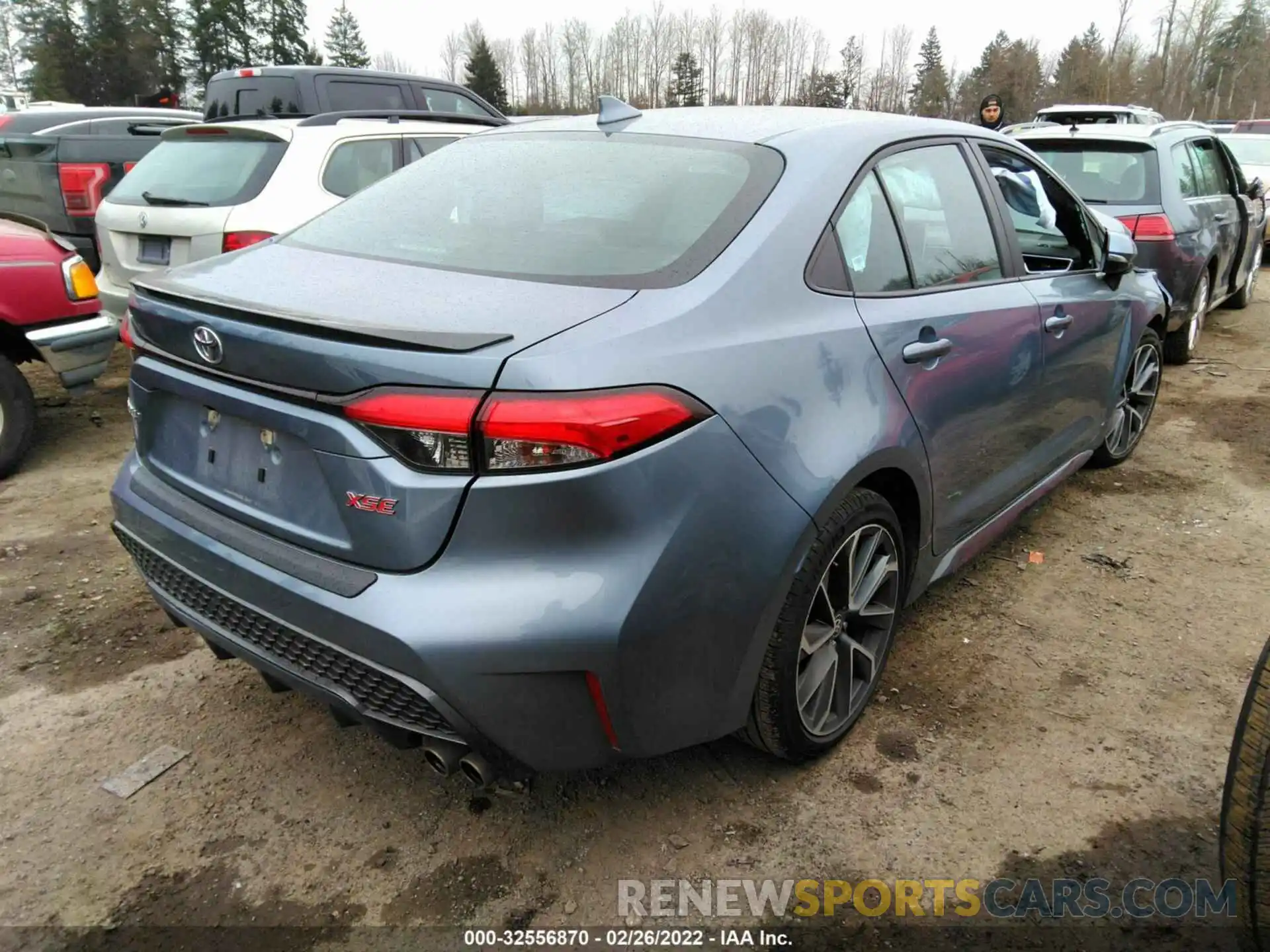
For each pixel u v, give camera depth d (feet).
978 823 7.75
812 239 7.65
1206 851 7.46
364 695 6.54
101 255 18.88
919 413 8.36
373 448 6.03
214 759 8.50
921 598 11.50
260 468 6.91
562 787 8.16
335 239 8.48
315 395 6.25
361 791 8.13
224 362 6.77
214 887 7.11
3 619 10.75
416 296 6.81
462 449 5.79
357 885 7.14
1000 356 9.71
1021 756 8.55
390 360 5.89
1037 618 11.03
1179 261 20.12
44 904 6.93
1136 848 7.49
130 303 7.93
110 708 9.20
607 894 7.07
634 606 6.04
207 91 28.68
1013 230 10.76
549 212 7.99
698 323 6.61
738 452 6.51
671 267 7.04
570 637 5.95
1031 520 13.83
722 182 7.86
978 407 9.41
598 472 5.85
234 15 193.88
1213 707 9.29
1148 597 11.54
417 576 6.07
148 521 7.71
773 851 7.47
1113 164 20.80
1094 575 12.14
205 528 7.22
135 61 183.73
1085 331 11.98
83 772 8.30
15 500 14.26
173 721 9.03
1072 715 9.16
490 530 5.90
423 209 8.63
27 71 188.03
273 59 206.08
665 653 6.34
